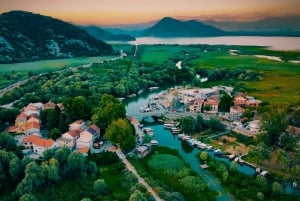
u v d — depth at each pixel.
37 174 150.25
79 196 143.75
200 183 163.12
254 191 154.12
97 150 198.38
